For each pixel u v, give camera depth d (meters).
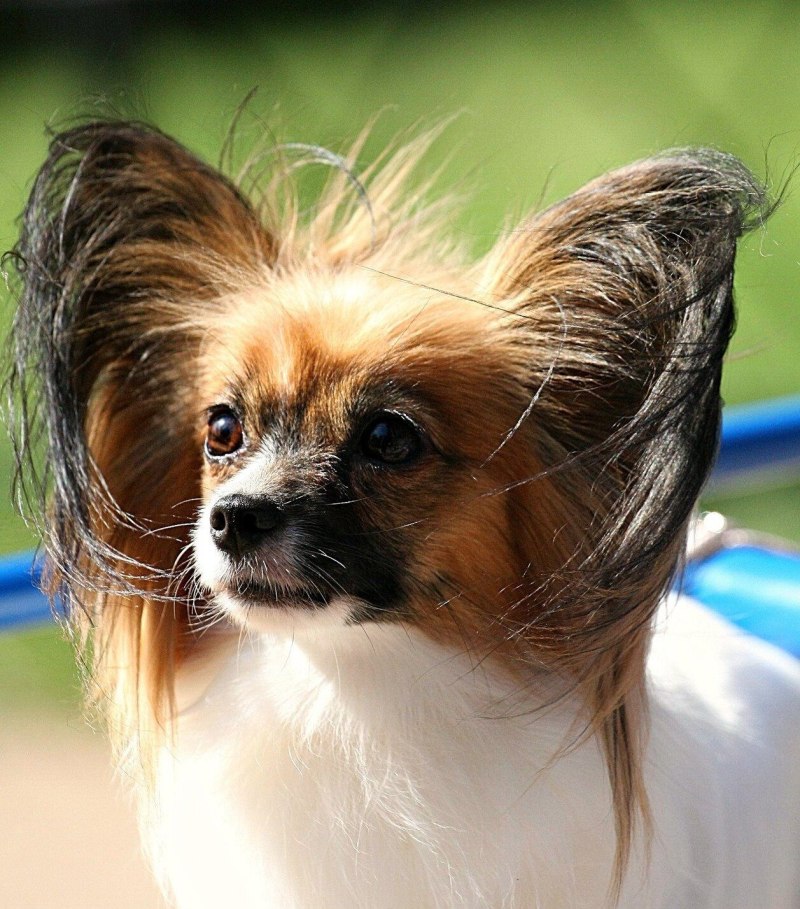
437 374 3.59
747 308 9.52
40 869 6.01
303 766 3.80
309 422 3.60
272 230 4.26
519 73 14.21
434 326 3.65
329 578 3.54
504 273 3.79
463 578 3.67
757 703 4.05
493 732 3.65
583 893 3.57
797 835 3.99
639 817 3.44
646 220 3.35
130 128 3.83
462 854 3.66
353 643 3.68
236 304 3.90
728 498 8.87
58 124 4.28
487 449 3.64
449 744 3.68
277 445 3.62
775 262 9.46
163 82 13.66
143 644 3.96
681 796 3.61
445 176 7.15
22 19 14.77
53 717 7.20
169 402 3.97
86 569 3.82
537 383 3.67
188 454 3.95
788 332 9.38
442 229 4.34
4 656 7.80
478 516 3.65
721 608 4.63
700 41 14.91
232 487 3.54
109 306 3.93
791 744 4.03
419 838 3.70
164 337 3.98
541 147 11.84
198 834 3.95
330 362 3.58
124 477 4.02
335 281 3.89
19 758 6.87
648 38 15.05
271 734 3.83
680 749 3.67
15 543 6.84
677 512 3.16
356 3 15.95
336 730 3.76
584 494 3.61
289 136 7.53
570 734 3.51
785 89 13.27
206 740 3.95
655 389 3.17
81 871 6.02
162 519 4.02
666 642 4.12
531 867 3.61
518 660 3.67
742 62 14.30
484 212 5.75
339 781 3.78
